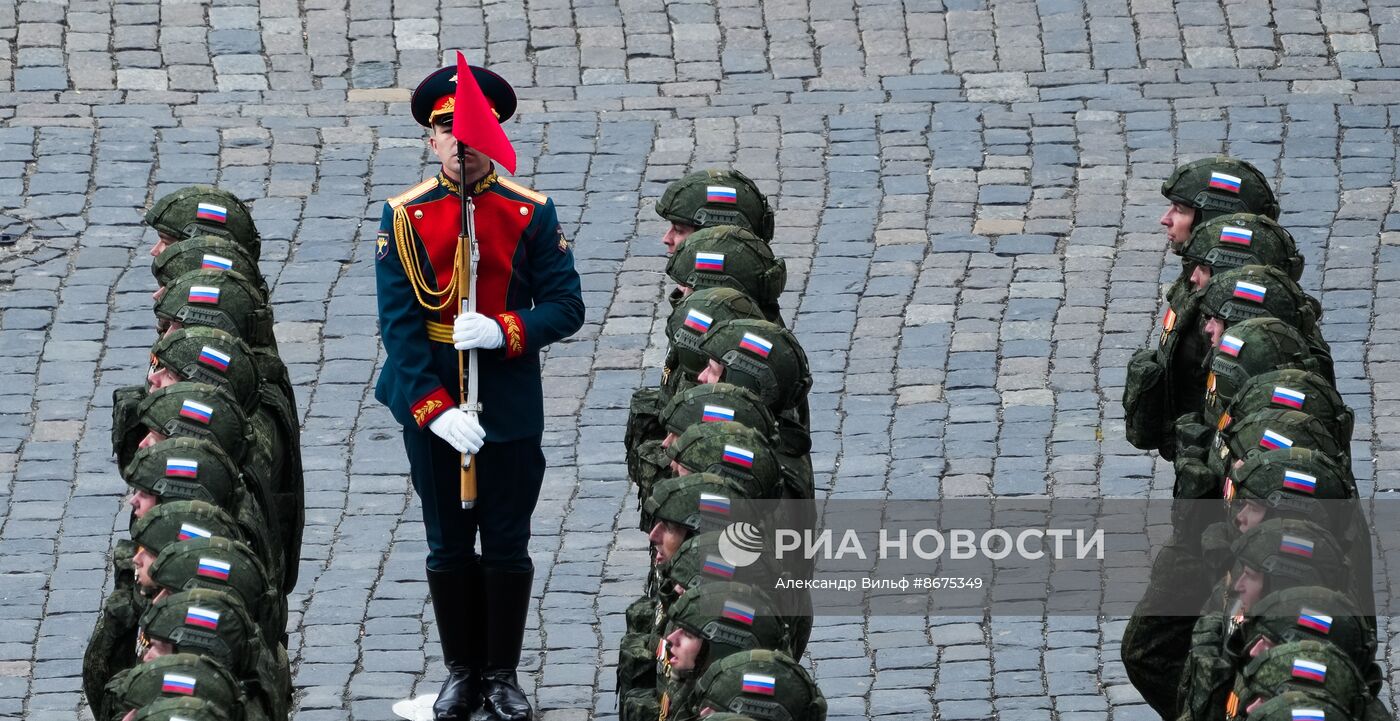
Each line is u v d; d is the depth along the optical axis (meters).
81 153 52.25
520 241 33.31
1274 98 54.41
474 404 32.66
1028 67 56.06
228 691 25.39
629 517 40.94
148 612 26.44
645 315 47.34
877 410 44.03
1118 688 35.72
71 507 40.84
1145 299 47.50
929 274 48.56
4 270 48.12
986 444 42.81
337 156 52.59
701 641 26.25
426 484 33.62
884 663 36.53
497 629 34.09
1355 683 25.22
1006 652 36.75
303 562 39.50
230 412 30.67
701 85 55.53
